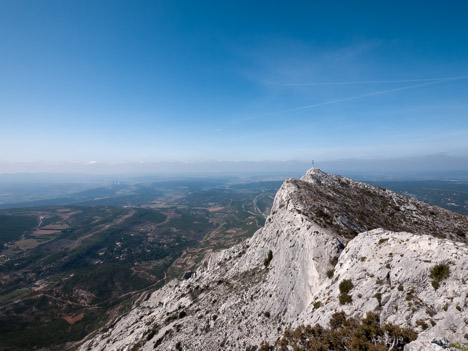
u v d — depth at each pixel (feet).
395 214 187.52
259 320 118.11
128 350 180.34
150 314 289.12
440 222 180.04
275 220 187.11
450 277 56.85
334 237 110.42
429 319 53.83
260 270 168.45
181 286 287.28
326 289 88.38
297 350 74.64
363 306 68.33
